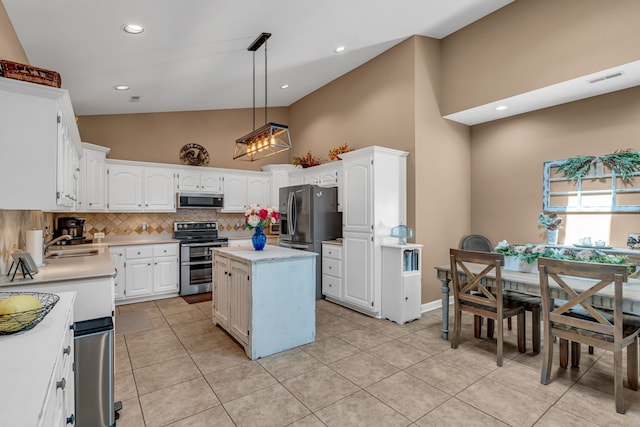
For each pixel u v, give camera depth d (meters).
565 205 3.88
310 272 3.16
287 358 2.84
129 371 2.60
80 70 3.51
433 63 4.29
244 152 4.24
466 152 4.74
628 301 2.11
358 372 2.59
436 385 2.39
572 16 3.18
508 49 3.67
